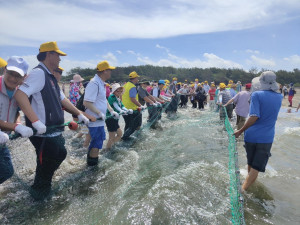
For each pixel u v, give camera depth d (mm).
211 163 4223
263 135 3139
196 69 89062
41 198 2814
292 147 5582
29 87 2344
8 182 3109
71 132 6180
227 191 3174
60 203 2787
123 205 2750
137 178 3537
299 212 2754
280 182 3578
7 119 2393
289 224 2512
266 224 2492
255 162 3162
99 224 2396
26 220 2434
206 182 3418
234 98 6945
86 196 2963
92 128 3811
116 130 4926
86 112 3887
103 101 3941
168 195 3000
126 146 5266
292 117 11180
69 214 2564
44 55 2602
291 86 17141
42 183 2830
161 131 6965
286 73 77312
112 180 3445
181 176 3600
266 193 3209
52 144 2691
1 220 2408
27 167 3270
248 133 3268
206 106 16781
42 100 2527
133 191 3117
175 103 10391
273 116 3133
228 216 2584
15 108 2477
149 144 5461
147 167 4016
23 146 3668
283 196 3141
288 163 4449
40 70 2477
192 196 3008
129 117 5750
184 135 6398
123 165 4047
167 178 3502
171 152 4887
